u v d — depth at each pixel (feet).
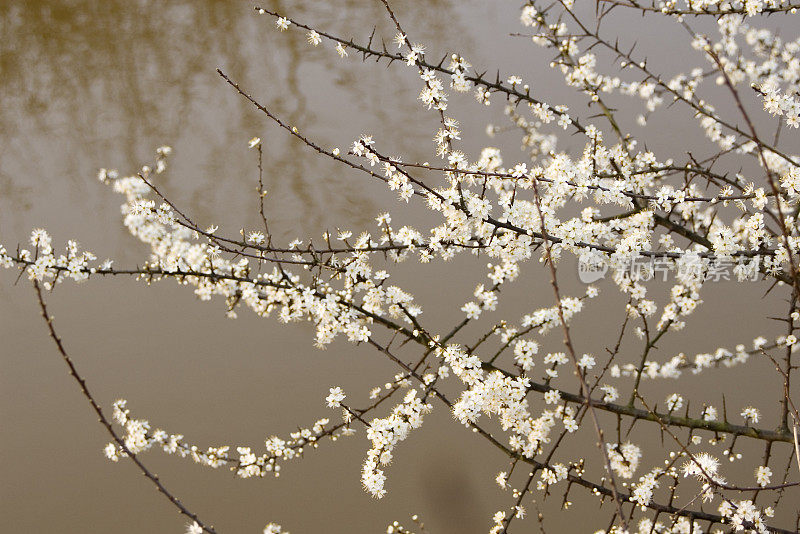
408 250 13.84
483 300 13.79
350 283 13.82
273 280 13.83
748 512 13.60
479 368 13.71
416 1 17.33
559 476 13.76
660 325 13.96
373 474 13.67
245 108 16.55
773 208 13.83
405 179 13.71
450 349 13.70
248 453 13.76
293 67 17.54
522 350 13.78
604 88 14.93
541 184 13.82
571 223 13.76
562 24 14.43
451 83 13.96
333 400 13.70
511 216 13.73
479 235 13.78
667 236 14.07
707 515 13.74
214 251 13.84
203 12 18.70
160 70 17.54
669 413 13.89
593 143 14.26
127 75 17.37
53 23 18.28
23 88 16.84
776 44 14.58
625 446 13.88
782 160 14.24
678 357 14.48
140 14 18.40
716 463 13.65
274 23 18.30
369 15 17.90
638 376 13.89
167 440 13.74
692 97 14.64
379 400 13.73
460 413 13.67
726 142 14.69
